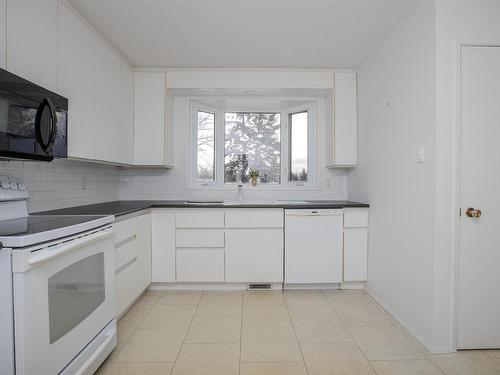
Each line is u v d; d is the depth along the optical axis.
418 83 2.03
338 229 2.89
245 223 2.88
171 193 3.46
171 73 3.12
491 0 1.85
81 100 2.09
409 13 2.12
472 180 1.86
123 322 2.25
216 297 2.76
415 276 2.06
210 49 2.70
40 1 1.66
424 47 1.95
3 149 1.27
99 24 2.25
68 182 2.43
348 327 2.20
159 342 1.97
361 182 3.04
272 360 1.78
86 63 2.16
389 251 2.44
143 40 2.52
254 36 2.47
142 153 3.11
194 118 3.54
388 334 2.10
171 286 2.95
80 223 1.48
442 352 1.86
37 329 1.18
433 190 1.87
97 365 1.60
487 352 1.87
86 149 2.15
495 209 1.86
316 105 3.50
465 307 1.87
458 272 1.86
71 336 1.39
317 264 2.89
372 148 2.76
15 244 1.12
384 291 2.52
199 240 2.87
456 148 1.84
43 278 1.21
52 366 1.26
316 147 3.50
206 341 1.99
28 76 1.57
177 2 2.00
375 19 2.21
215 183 3.64
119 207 2.51
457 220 1.85
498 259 1.87
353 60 2.94
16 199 1.72
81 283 1.49
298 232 2.88
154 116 3.12
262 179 3.71
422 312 1.97
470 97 1.85
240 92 3.28
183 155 3.45
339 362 1.76
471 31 1.85
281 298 2.74
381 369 1.70
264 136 3.71
